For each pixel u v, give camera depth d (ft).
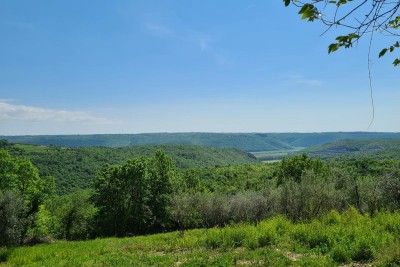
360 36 10.98
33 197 136.67
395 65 13.98
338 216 64.64
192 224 155.12
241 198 134.62
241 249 51.11
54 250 77.20
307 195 86.02
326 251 42.06
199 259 44.60
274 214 97.09
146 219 180.24
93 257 58.29
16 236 102.53
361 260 36.68
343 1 10.40
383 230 47.98
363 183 94.27
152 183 183.62
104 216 179.01
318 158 189.06
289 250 45.88
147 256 52.37
